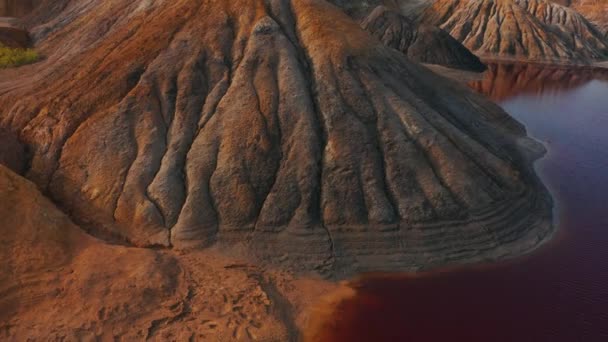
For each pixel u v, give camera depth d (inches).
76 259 864.3
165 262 888.3
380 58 1298.0
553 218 1171.9
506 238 1043.3
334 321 833.5
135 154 1074.1
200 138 1088.8
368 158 1069.8
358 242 978.7
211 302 822.5
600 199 1277.1
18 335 731.4
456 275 949.2
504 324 835.4
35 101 1235.9
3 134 1119.0
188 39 1264.8
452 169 1084.5
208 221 984.9
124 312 780.0
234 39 1275.8
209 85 1187.3
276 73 1187.9
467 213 1040.8
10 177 934.4
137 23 1414.9
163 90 1168.2
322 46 1244.5
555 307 875.4
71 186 1053.2
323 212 1005.2
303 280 914.7
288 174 1037.8
